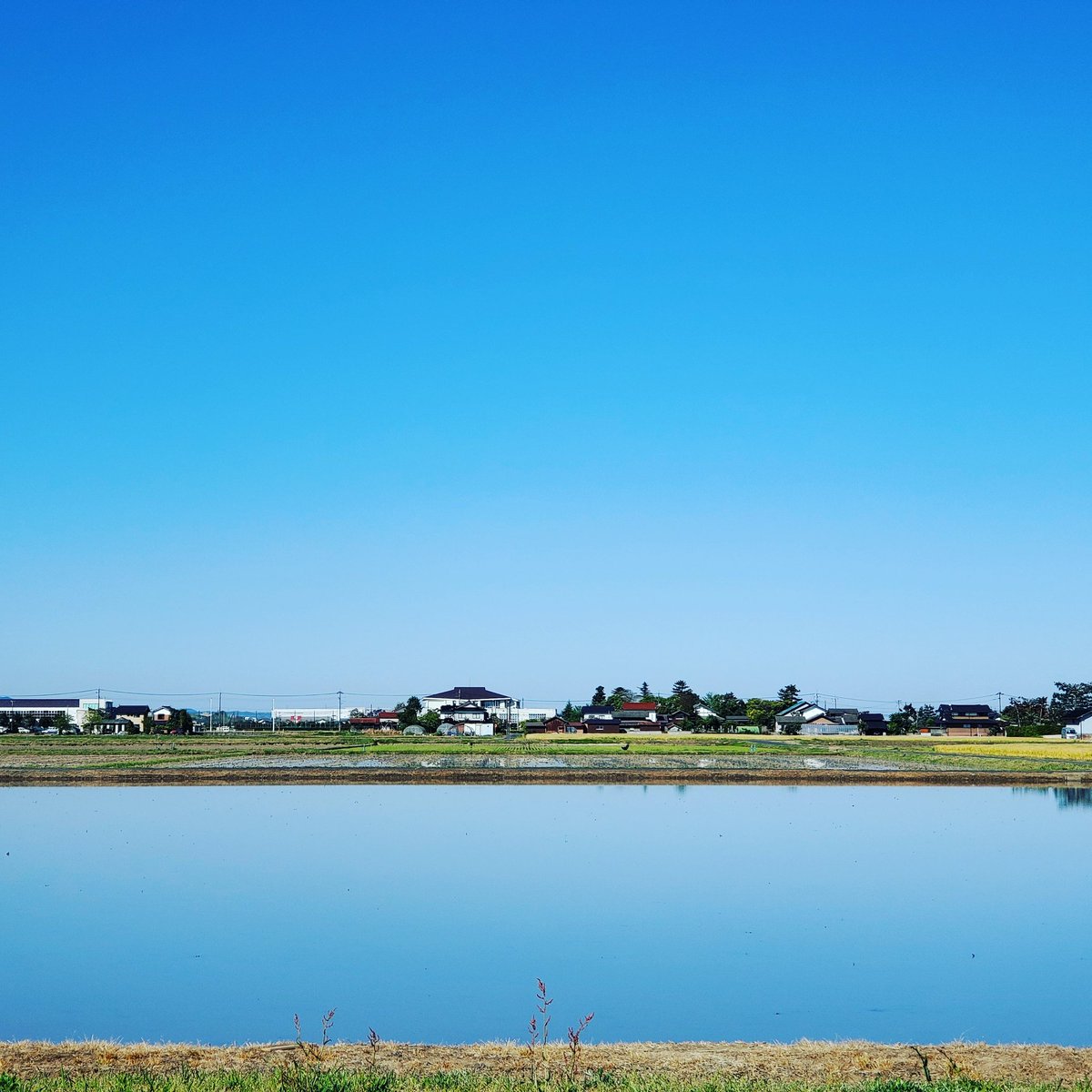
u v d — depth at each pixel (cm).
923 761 11831
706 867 5100
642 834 6169
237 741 15888
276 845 5750
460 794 8375
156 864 5191
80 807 7512
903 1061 2452
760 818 6912
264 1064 2392
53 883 4756
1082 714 17862
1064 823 6756
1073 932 3866
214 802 7850
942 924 3981
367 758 11788
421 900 4381
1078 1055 2522
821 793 8612
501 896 4447
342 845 5744
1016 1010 3000
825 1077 2306
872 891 4569
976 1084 2108
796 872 4981
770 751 13312
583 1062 2433
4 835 6131
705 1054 2514
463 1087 2011
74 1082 2067
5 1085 1966
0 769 10169
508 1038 2780
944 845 5778
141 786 8994
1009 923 3997
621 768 10438
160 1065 2381
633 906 4266
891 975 3350
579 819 6844
